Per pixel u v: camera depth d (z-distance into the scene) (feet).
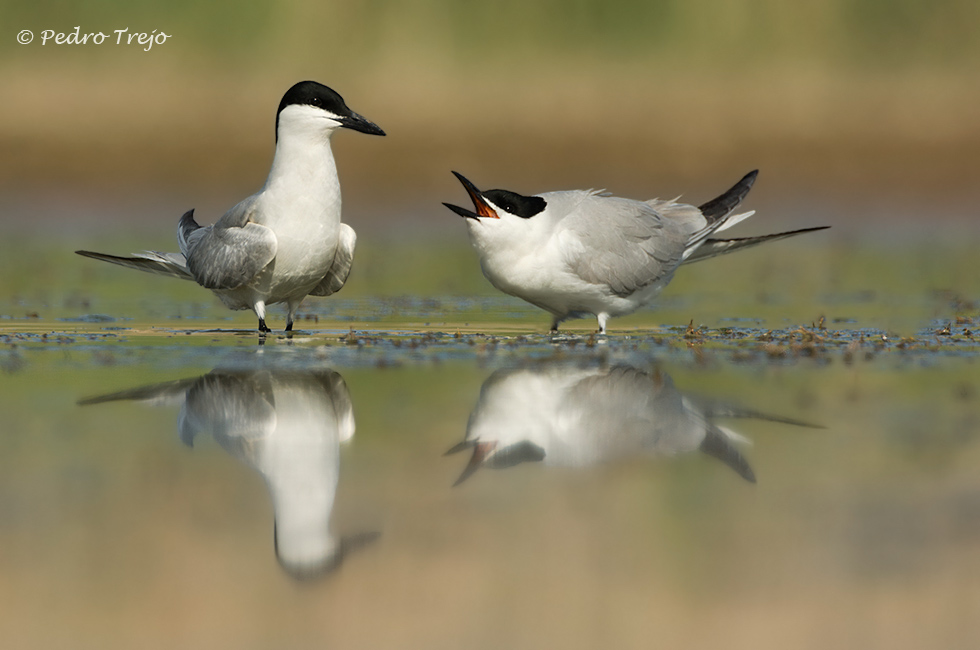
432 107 116.78
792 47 129.29
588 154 110.83
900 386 35.86
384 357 40.57
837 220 89.71
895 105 121.08
